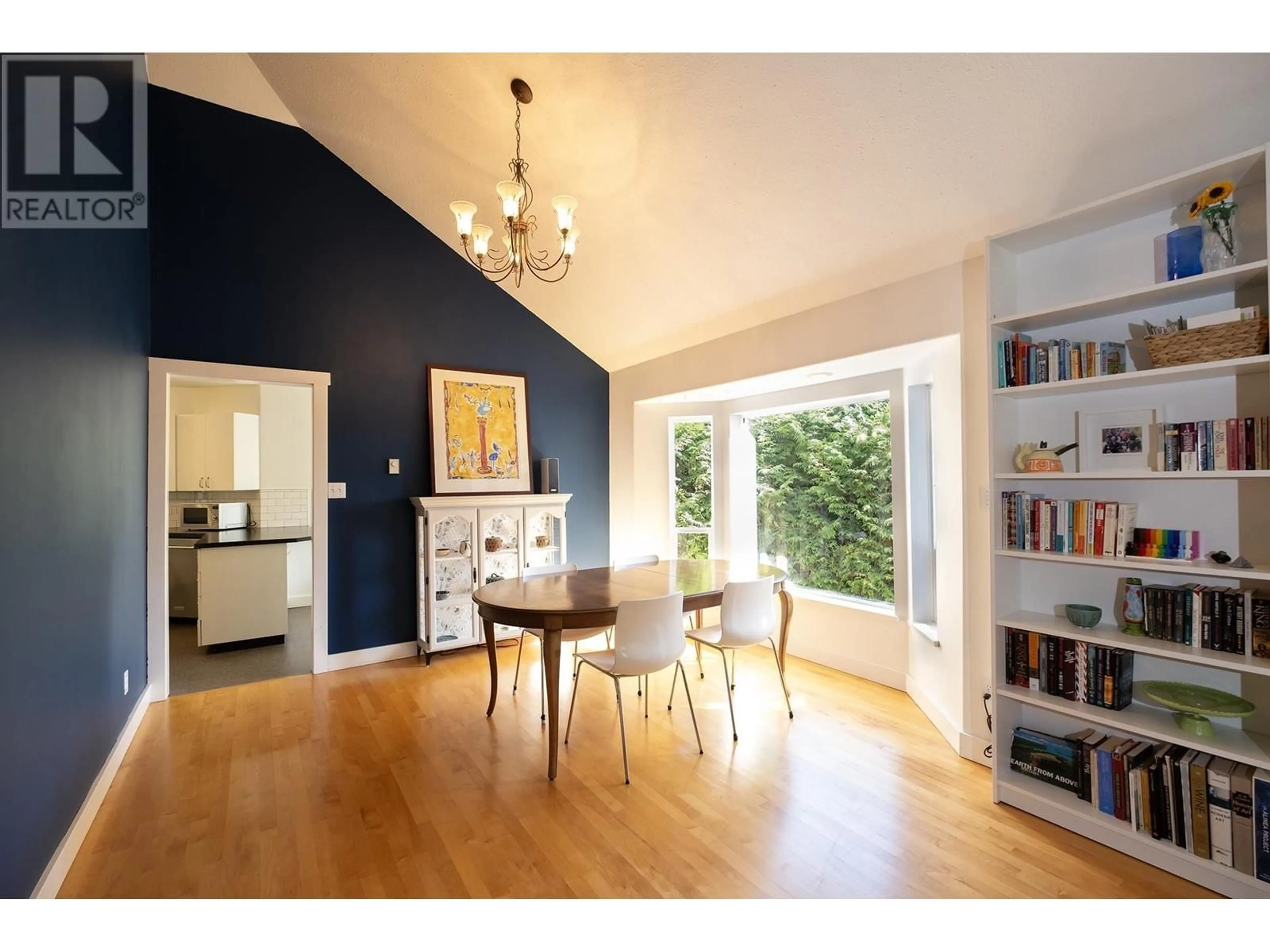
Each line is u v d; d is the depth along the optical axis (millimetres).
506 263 4191
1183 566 1781
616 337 4562
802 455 4234
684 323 4027
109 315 2369
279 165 3684
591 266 3879
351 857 1863
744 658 4078
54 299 1751
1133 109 1822
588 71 2488
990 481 2242
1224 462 1738
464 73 2805
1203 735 1781
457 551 4078
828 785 2301
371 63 2998
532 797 2227
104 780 2221
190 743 2705
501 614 2500
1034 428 2322
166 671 3270
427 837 1971
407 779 2365
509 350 4598
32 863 1540
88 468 2068
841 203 2570
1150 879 1742
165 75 3262
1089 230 2129
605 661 2611
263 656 4121
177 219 3350
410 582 4105
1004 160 2117
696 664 3924
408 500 4105
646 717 2992
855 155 2322
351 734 2805
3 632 1379
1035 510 2168
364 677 3654
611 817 2082
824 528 4051
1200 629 1823
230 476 5449
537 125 2914
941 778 2355
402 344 4113
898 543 3387
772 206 2754
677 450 4875
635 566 3713
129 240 2738
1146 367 2035
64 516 1804
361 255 3969
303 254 3752
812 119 2246
